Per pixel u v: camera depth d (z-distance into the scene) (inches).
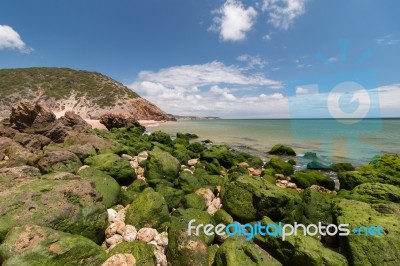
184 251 269.3
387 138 1434.5
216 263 270.5
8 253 220.1
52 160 498.3
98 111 3725.4
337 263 254.7
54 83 4338.1
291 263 271.6
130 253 264.7
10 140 777.6
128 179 506.9
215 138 1705.2
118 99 4111.7
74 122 1505.9
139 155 746.2
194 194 420.2
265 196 381.1
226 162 792.3
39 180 333.7
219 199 445.7
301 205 383.2
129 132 1612.9
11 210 271.0
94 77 4854.8
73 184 319.9
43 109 960.9
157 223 333.7
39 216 271.6
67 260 234.1
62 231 272.4
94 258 248.1
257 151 1139.9
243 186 407.5
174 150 896.9
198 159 829.2
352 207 333.1
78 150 591.5
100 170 483.2
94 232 298.2
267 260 259.8
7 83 4013.3
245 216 386.0
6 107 3425.2
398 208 316.5
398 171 585.6
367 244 269.4
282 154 1039.0
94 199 320.2
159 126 3196.4
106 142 829.2
